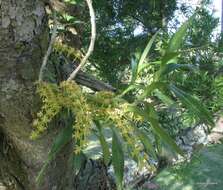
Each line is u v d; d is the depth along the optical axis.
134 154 1.15
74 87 1.14
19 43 1.24
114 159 1.12
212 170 3.30
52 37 1.23
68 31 1.82
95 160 2.39
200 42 2.08
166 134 1.12
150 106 1.19
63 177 1.65
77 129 1.10
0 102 1.31
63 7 1.81
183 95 1.16
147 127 1.67
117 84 2.14
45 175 1.56
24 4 1.21
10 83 1.28
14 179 1.60
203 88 1.80
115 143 1.14
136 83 1.28
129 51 3.22
